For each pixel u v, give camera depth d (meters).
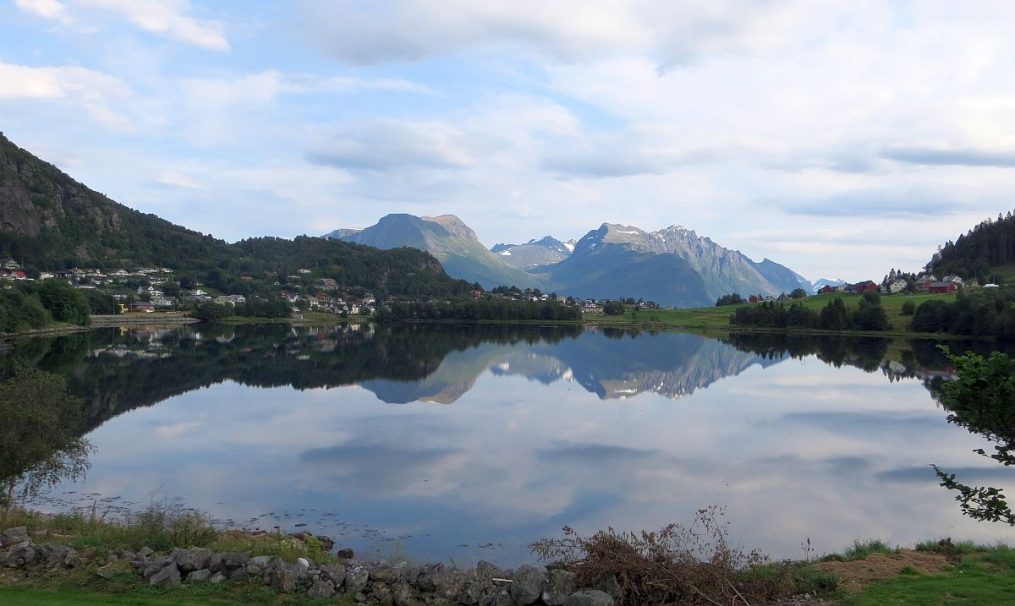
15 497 28.77
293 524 27.44
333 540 25.47
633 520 28.16
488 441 44.75
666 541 22.42
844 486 33.53
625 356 114.88
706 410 58.72
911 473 36.25
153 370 84.81
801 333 176.00
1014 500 30.80
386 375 84.00
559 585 14.34
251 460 38.88
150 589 14.66
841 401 63.91
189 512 28.50
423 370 90.31
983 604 13.41
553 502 30.75
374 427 49.66
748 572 15.63
